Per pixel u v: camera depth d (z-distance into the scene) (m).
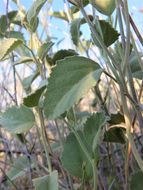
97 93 0.22
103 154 0.24
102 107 0.21
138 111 0.15
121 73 0.14
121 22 0.15
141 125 0.16
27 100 0.15
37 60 0.17
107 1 0.15
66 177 0.21
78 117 0.19
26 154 0.23
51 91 0.13
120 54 0.16
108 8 0.15
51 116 0.13
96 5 0.15
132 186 0.16
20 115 0.17
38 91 0.14
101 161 0.23
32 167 0.23
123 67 0.14
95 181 0.15
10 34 0.21
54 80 0.13
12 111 0.18
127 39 0.14
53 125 0.30
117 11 0.15
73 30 0.20
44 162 0.24
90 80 0.13
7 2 0.22
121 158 0.25
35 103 0.15
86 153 0.15
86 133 0.15
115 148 0.26
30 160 0.24
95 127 0.15
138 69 0.17
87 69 0.13
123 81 0.14
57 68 0.13
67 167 0.16
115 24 0.17
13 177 0.22
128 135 0.14
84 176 0.16
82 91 0.13
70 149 0.16
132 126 0.17
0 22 0.22
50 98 0.13
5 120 0.18
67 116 0.17
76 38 0.20
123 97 0.14
